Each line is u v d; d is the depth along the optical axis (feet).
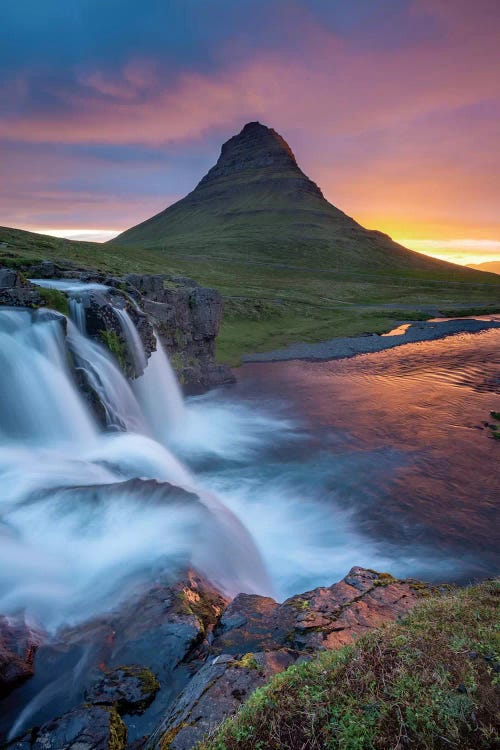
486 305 387.34
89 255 313.53
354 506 60.18
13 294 62.69
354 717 12.54
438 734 11.86
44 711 20.93
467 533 53.42
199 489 50.85
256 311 258.57
